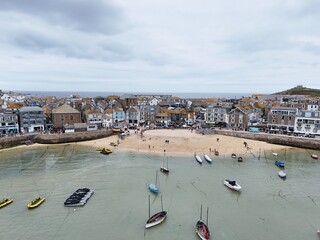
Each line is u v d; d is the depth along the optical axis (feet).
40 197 153.48
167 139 313.53
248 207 145.79
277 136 304.50
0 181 179.93
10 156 246.88
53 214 135.23
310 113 322.55
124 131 357.20
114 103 517.55
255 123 385.91
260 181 185.47
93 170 205.67
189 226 125.08
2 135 292.40
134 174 197.06
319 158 247.91
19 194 158.30
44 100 639.35
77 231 120.37
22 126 326.85
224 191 166.91
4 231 119.85
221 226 125.59
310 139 282.97
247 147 281.54
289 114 344.08
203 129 358.64
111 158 242.37
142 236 116.88
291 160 241.55
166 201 151.53
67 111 367.25
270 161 237.04
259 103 481.05
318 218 135.13
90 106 449.06
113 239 114.42
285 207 146.51
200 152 263.49
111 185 174.50
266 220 132.26
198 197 157.48
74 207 142.72
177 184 177.68
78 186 172.14
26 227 123.24
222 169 211.82
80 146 292.40
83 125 338.13
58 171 202.59
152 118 439.63
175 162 230.68
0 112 328.29
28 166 214.90
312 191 168.86
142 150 270.67
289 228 125.39
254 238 116.47
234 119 390.01
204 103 585.22
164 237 116.26
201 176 194.29
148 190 166.81
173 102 593.42
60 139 304.71
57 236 116.67
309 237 118.42
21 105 435.12
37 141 304.50
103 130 335.88
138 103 536.42
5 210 138.41
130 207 143.54
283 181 185.98
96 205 145.48
